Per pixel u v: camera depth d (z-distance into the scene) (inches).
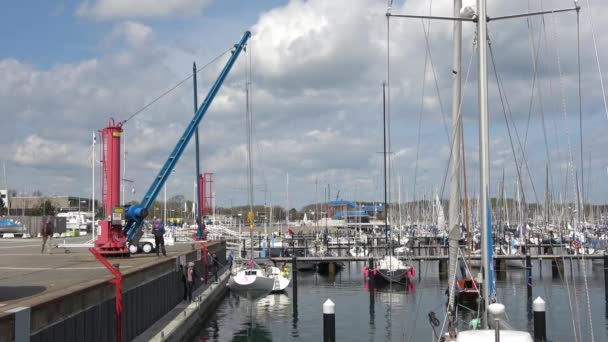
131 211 1400.1
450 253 669.9
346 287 2028.8
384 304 1600.6
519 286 1945.1
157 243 1306.6
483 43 442.3
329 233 4175.7
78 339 607.2
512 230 3255.4
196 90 2133.4
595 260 2416.3
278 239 3275.1
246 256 2519.7
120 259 1198.3
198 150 2256.4
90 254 1346.0
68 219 3486.7
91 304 653.9
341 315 1425.9
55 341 544.1
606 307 1486.2
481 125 437.4
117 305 727.1
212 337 1200.2
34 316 499.8
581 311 1414.9
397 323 1294.3
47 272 887.7
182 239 2400.3
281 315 1462.8
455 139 667.4
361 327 1259.8
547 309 1454.2
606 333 1159.0
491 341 333.4
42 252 1375.5
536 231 2923.2
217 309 1547.7
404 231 3988.7
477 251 2142.0
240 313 1487.5
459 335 346.0
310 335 1216.8
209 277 1787.6
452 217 670.5
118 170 1294.3
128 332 807.7
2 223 2797.7
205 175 2883.9
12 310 462.0
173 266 1204.5
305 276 2429.9
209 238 2738.7
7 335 442.0
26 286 692.1
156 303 1015.6
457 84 670.5
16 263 1082.1
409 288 1902.1
